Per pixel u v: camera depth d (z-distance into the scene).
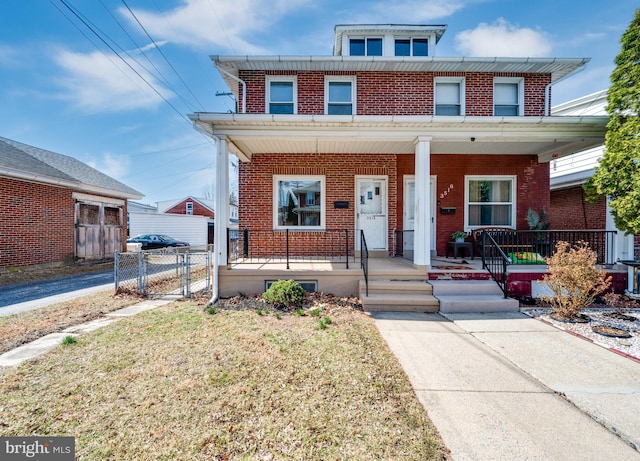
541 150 7.89
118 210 14.51
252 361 3.46
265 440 2.21
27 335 4.43
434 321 5.00
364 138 6.31
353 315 5.27
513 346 3.97
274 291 5.76
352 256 8.37
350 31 9.43
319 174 8.36
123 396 2.77
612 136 5.71
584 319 4.91
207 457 2.05
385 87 8.34
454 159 8.59
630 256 6.45
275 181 8.37
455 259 7.98
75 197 12.05
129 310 5.82
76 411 2.55
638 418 2.48
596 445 2.17
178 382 3.01
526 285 6.21
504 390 2.92
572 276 4.88
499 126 6.21
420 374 3.22
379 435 2.27
